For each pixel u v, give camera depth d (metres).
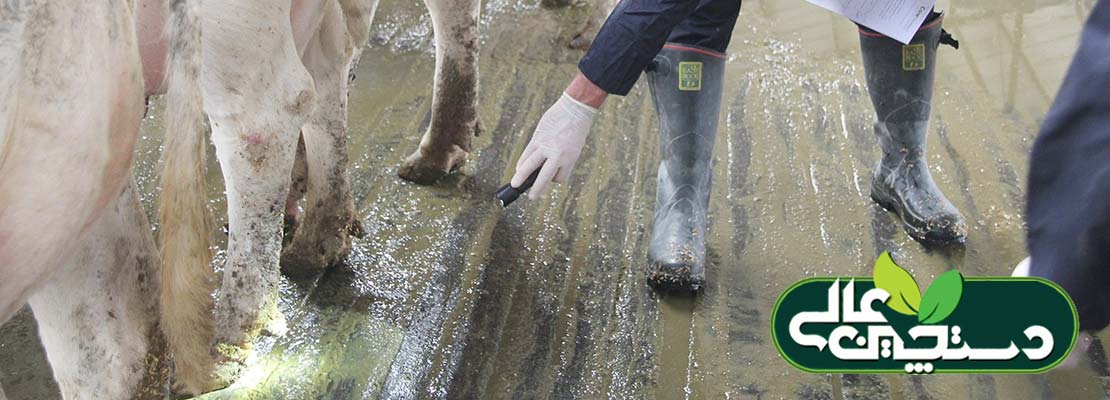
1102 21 1.36
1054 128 1.39
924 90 2.95
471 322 2.61
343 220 2.77
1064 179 1.39
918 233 2.96
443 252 2.90
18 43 1.38
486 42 4.36
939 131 3.62
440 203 3.15
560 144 2.40
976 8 4.75
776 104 3.83
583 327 2.61
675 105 2.78
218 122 2.12
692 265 2.72
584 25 4.33
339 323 2.58
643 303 2.71
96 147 1.52
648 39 2.31
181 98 1.72
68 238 1.56
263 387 2.34
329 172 2.71
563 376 2.43
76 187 1.51
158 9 1.96
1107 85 1.33
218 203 3.10
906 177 3.02
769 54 4.29
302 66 2.18
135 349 1.81
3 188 1.43
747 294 2.74
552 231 3.03
